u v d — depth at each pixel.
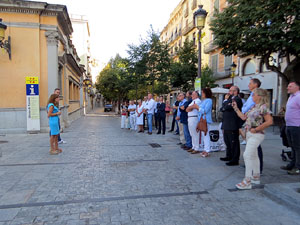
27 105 10.09
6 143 7.99
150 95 10.55
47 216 2.97
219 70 22.88
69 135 10.05
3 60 10.05
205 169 5.05
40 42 10.52
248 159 3.88
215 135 6.81
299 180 4.30
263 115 3.74
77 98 23.11
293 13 8.25
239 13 10.12
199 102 6.26
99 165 5.32
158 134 10.41
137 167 5.19
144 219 2.92
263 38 9.30
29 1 9.93
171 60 16.06
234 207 3.28
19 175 4.57
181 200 3.50
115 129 12.57
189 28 29.09
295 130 3.97
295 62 11.16
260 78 17.27
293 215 3.05
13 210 3.13
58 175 4.59
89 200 3.46
